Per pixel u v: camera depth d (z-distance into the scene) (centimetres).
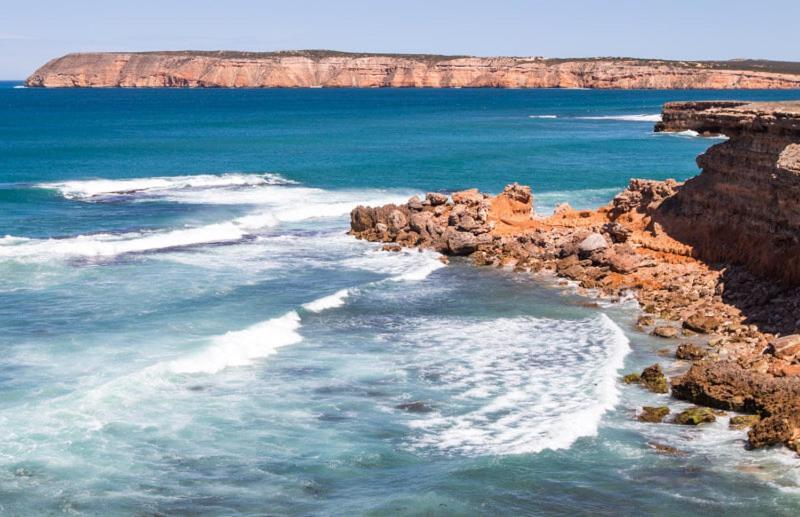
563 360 2872
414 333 3159
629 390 2614
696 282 3684
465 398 2550
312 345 3008
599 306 3522
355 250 4544
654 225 4297
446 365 2825
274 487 2038
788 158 3322
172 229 4959
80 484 2027
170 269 4006
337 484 2056
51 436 2234
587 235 4247
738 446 2234
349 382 2669
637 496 1997
